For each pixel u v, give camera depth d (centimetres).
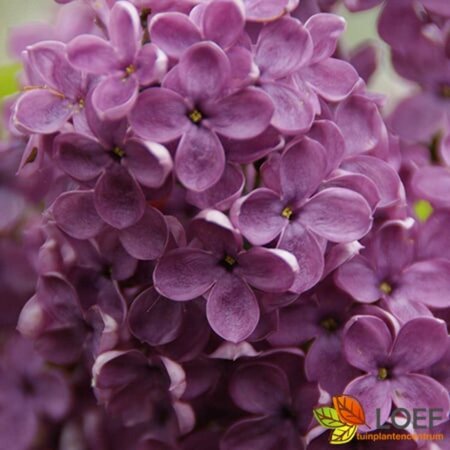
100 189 22
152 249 23
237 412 24
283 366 23
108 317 23
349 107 24
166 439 24
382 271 24
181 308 23
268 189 23
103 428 24
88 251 24
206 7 22
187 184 22
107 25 24
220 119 22
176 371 23
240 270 23
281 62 23
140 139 22
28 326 24
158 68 22
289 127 23
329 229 23
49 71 23
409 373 23
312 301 24
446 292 24
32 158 24
